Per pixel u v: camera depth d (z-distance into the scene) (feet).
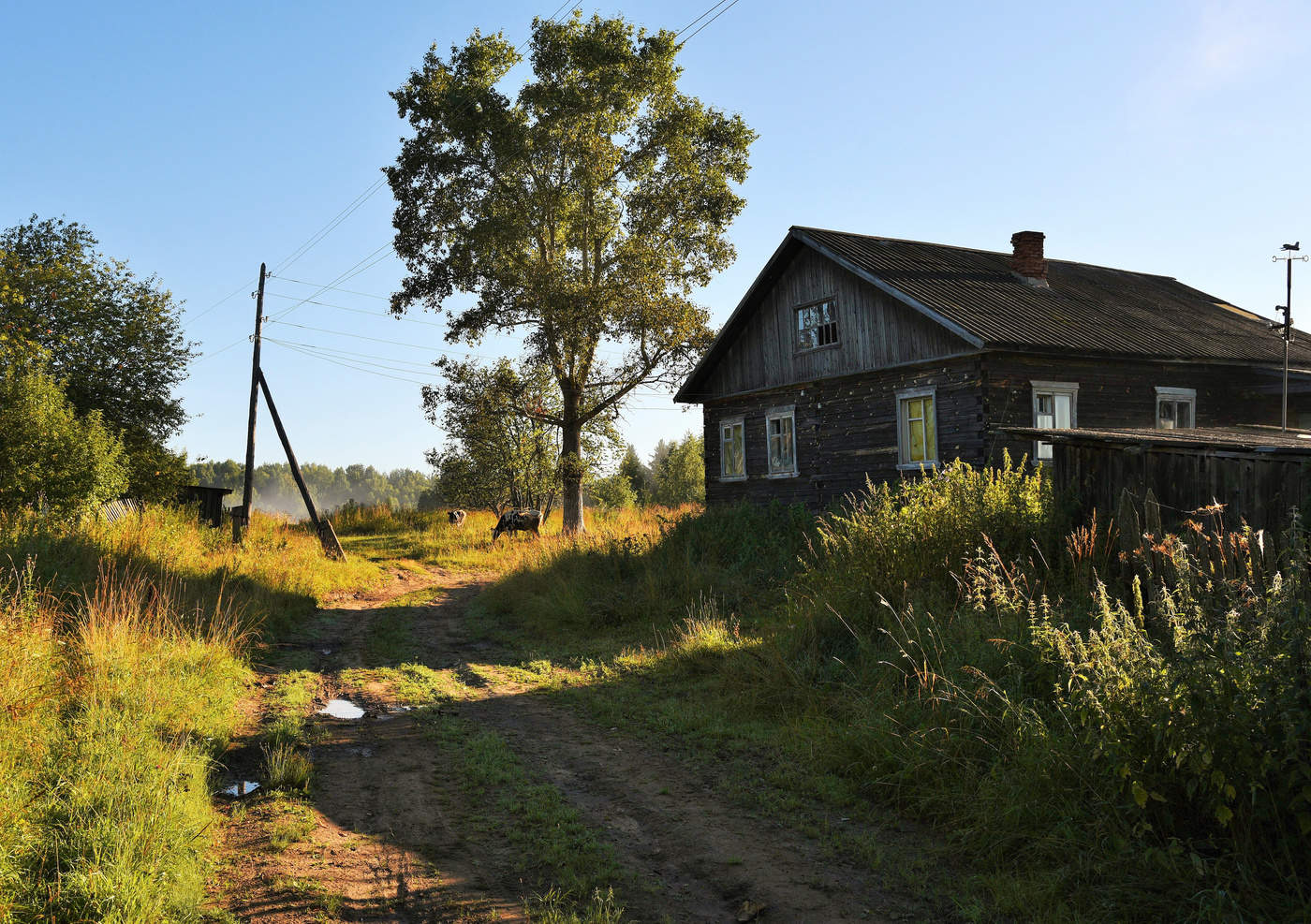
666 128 97.91
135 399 90.68
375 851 15.99
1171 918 12.28
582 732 24.22
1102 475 29.55
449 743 23.35
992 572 24.76
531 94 92.89
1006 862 14.61
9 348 70.38
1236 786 13.03
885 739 19.15
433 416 98.68
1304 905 11.68
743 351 71.82
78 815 14.79
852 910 13.51
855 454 59.82
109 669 23.24
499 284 93.66
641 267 93.81
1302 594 15.24
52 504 52.65
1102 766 15.16
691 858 15.69
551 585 47.57
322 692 29.63
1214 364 56.90
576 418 102.17
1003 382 50.21
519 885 14.67
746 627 35.27
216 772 20.02
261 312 83.92
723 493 75.31
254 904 13.62
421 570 75.20
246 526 81.10
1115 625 17.67
